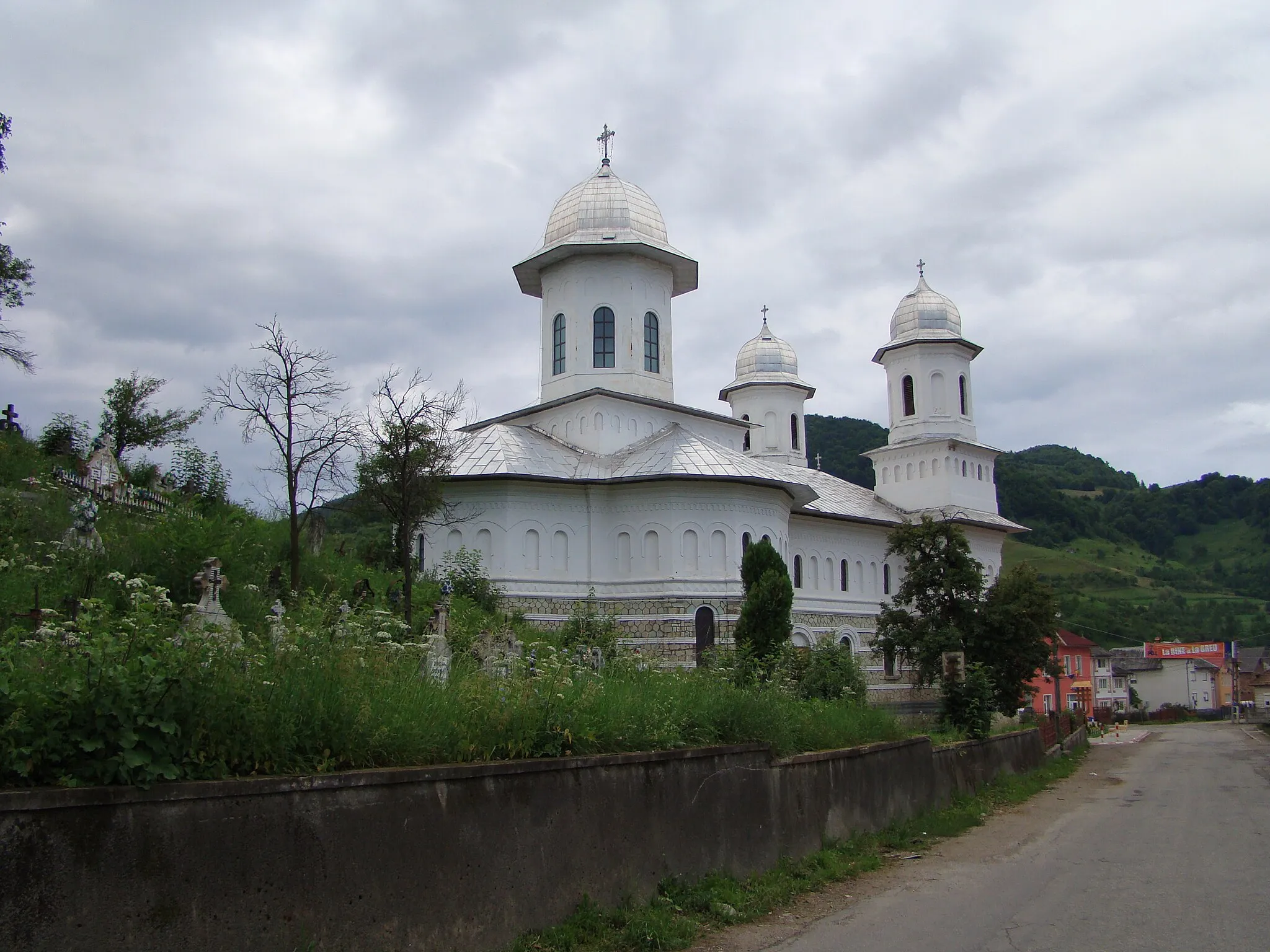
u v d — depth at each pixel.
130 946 6.10
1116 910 11.27
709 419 42.44
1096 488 185.00
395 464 28.70
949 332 57.75
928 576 32.81
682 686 13.96
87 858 5.99
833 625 46.16
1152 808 21.69
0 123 20.11
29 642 7.26
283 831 6.97
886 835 16.11
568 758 9.64
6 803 5.69
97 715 6.38
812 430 136.88
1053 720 39.19
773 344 62.47
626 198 41.94
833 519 47.06
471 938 8.22
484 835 8.52
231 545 21.70
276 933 6.82
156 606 7.98
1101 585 132.38
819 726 15.98
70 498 22.56
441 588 29.89
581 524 36.34
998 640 32.19
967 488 56.28
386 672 9.68
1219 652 88.44
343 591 24.84
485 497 35.19
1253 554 145.00
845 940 9.90
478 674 10.99
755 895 11.40
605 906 9.77
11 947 5.62
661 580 35.28
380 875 7.55
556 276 42.00
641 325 41.09
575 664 14.59
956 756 21.48
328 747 7.82
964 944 9.73
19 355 24.33
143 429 37.06
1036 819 19.59
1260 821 19.33
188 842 6.46
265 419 26.73
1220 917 10.92
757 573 30.50
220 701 7.16
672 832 11.01
